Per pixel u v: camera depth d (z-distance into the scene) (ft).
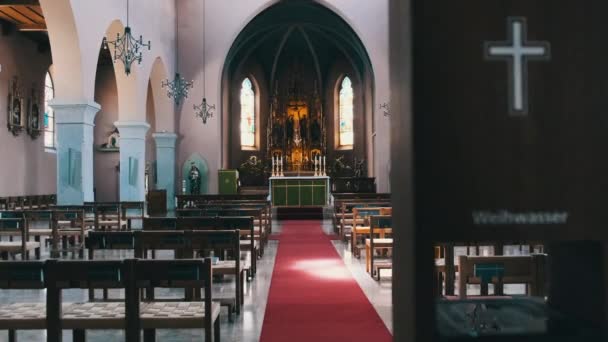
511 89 4.72
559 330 5.18
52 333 13.53
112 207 42.60
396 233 5.31
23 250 29.48
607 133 4.80
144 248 21.36
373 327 19.74
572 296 5.50
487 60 4.73
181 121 82.43
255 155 107.86
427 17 4.70
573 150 4.78
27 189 77.41
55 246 34.06
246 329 19.63
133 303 13.58
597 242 5.13
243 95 106.11
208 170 82.12
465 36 4.72
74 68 47.88
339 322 20.52
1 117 70.74
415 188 4.67
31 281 13.37
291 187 77.46
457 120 4.71
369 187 89.35
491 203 4.72
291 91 107.86
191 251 22.99
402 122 4.98
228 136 99.81
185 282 13.74
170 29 79.66
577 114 4.78
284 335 18.83
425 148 4.68
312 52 105.29
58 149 48.67
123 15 58.85
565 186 4.77
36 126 79.71
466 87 4.72
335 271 32.04
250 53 102.83
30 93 78.33
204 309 14.90
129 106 64.95
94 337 18.86
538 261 13.14
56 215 34.06
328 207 75.51
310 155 106.01
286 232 56.39
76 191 48.47
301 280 29.25
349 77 107.65
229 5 82.89
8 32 71.67
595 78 4.79
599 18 4.81
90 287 13.46
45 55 82.43
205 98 80.38
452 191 4.70
